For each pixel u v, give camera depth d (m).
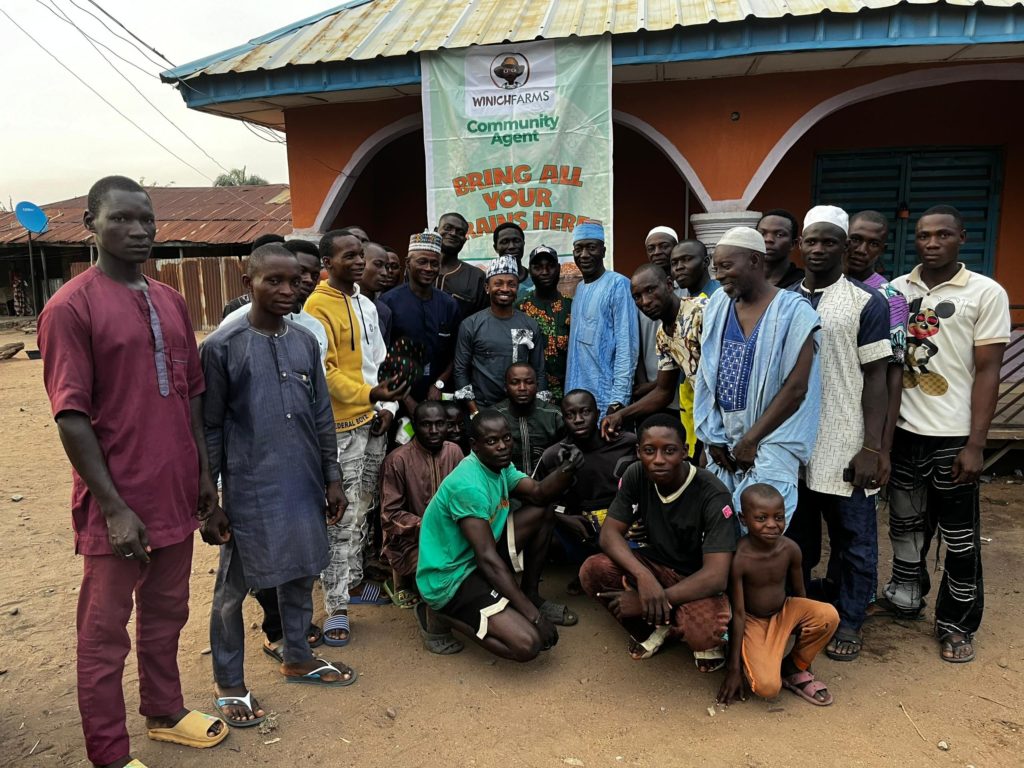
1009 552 4.55
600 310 4.43
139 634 2.68
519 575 3.71
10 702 3.08
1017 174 7.50
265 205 22.41
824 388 3.21
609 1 6.48
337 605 3.61
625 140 8.43
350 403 3.64
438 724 2.89
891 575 4.15
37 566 4.60
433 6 7.24
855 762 2.62
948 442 3.32
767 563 2.97
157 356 2.46
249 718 2.89
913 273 3.47
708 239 6.29
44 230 21.14
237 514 2.84
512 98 5.93
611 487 3.99
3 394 11.60
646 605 3.04
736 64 5.78
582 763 2.64
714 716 2.92
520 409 4.14
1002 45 5.37
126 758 2.54
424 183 8.77
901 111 7.60
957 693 3.05
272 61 6.32
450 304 4.63
